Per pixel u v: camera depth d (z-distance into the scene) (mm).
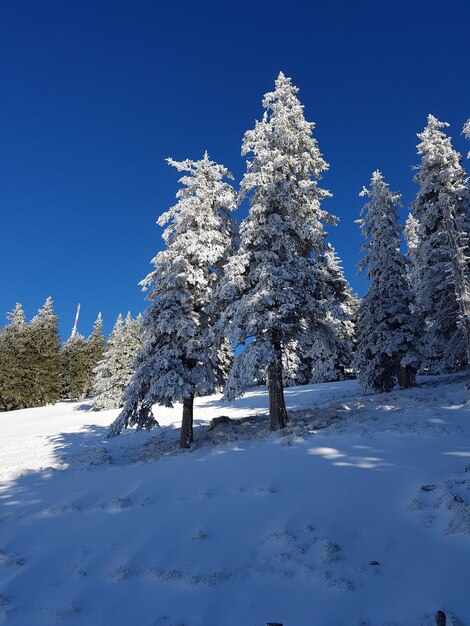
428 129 24062
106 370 48094
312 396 27719
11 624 5109
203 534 7152
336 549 6094
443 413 14062
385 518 7004
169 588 5625
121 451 18516
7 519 9445
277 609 4914
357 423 13836
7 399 51531
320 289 16812
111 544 7316
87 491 11055
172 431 22188
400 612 4625
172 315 16391
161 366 15688
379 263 23953
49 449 21594
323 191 17000
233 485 9641
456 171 22469
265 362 14109
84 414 39969
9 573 6523
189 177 18094
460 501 6801
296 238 17250
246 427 17438
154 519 8266
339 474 9258
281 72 17375
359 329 24625
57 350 58531
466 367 27375
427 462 9211
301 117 17062
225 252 18391
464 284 18328
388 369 23672
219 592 5383
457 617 4383
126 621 4949
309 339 17328
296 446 12141
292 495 8469
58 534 8125
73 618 5098
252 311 14914
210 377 16750
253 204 16750
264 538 6828
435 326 22750
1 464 18250
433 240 22156
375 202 24969
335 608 4812
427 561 5574
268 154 16406
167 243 18359
